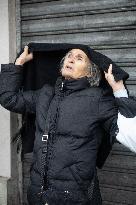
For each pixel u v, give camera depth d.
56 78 2.62
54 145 2.13
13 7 3.22
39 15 3.16
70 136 2.12
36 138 2.22
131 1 2.76
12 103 2.40
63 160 2.09
